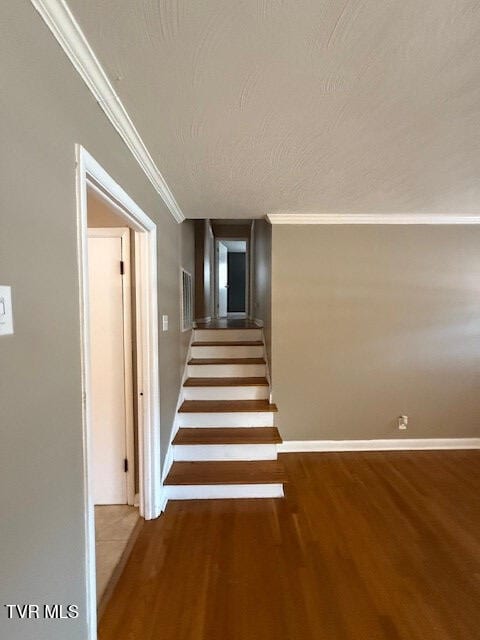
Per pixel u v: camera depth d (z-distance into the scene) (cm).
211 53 105
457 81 119
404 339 313
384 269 310
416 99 129
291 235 306
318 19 94
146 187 189
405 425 316
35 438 83
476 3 88
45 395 87
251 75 115
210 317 585
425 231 309
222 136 157
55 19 87
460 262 311
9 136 73
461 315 313
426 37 99
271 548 187
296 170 197
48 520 89
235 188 227
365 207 274
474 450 317
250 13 91
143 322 207
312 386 313
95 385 224
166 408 243
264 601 152
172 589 159
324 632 137
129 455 226
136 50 103
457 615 145
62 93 94
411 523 209
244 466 254
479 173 202
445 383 316
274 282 308
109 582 163
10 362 74
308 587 160
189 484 230
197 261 494
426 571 170
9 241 73
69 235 99
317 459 298
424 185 222
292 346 311
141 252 203
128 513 219
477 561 177
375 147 168
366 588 159
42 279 85
